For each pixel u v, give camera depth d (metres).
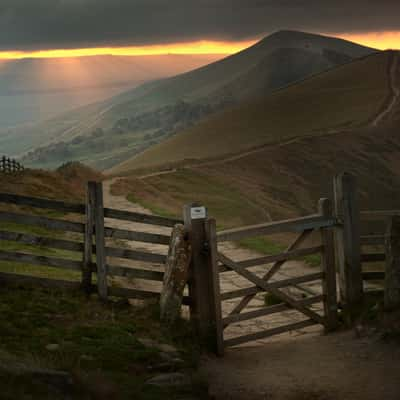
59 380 6.28
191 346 9.58
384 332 9.55
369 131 134.88
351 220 11.19
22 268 14.10
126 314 10.40
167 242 11.06
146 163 162.75
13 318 9.33
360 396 7.55
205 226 10.17
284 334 11.34
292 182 94.12
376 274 11.41
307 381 8.24
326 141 120.50
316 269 16.47
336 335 10.52
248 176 85.75
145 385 7.30
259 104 185.38
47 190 35.81
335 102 172.38
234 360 9.59
